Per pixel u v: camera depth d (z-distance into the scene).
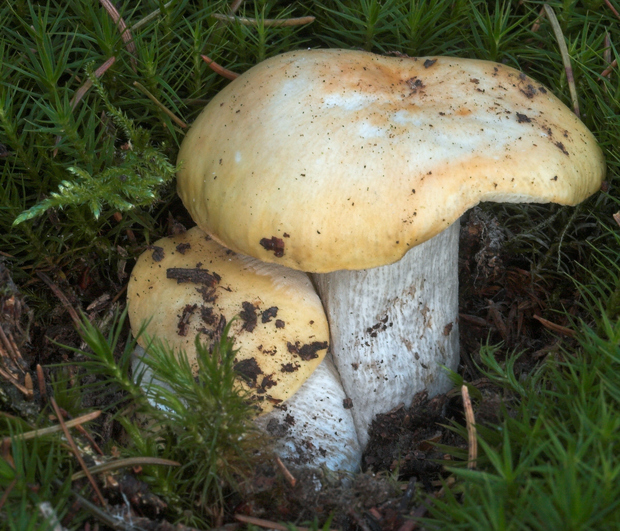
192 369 0.19
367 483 0.18
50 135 0.21
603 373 0.18
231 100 0.19
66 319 0.21
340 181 0.18
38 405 0.18
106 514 0.16
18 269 0.21
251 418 0.19
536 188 0.18
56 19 0.21
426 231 0.18
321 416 0.20
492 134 0.18
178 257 0.21
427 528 0.17
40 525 0.16
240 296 0.20
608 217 0.21
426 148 0.18
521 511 0.15
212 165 0.19
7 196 0.20
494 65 0.20
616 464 0.16
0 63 0.20
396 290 0.20
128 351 0.18
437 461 0.18
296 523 0.18
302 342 0.20
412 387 0.21
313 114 0.18
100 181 0.19
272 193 0.18
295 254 0.18
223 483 0.18
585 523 0.15
